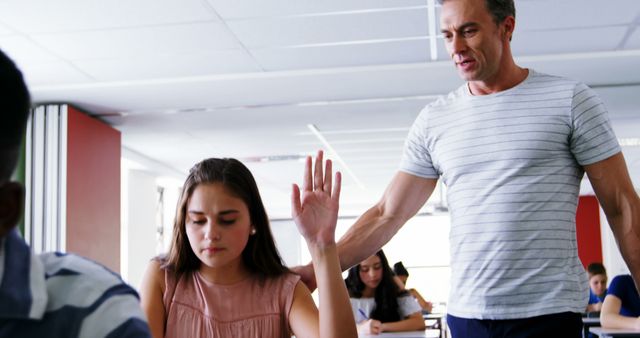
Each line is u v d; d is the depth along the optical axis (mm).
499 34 2023
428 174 2260
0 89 731
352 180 13031
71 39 5199
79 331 789
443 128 2145
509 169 1999
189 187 1806
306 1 4598
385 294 4992
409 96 6777
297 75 6066
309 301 1901
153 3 4578
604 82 6441
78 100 6672
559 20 5051
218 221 1759
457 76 6168
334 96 6730
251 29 5098
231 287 1894
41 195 6574
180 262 1907
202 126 7945
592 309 7621
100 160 7375
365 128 8344
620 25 5176
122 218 10156
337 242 2281
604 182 1998
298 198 1691
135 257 10320
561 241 1982
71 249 6625
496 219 2000
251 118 7605
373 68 5988
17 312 750
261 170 11523
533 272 1967
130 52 5523
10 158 747
